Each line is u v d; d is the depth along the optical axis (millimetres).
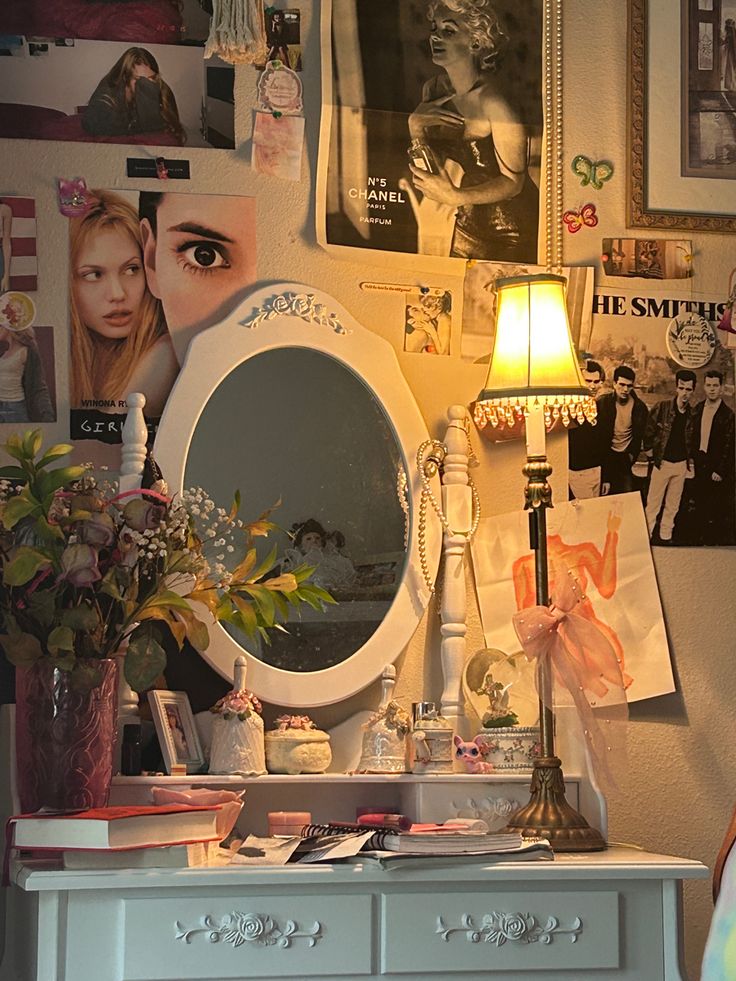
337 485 2061
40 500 1691
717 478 2244
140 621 1792
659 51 2301
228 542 2002
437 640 2094
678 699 2182
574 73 2273
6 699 1900
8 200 2020
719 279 2289
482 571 2135
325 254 2135
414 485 2092
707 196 2295
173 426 1994
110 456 2002
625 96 2291
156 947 1563
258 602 1844
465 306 2186
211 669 1984
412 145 2186
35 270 2020
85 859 1554
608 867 1688
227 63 2119
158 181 2076
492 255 2203
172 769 1848
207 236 2084
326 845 1680
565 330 2008
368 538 2061
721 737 2188
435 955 1644
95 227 2045
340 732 2027
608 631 2164
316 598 1911
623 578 2184
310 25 2160
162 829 1602
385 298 2154
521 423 2186
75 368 2012
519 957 1667
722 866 1719
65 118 2053
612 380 2225
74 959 1540
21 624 1718
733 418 2262
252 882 1585
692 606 2207
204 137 2102
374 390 2096
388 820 1825
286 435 2051
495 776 1926
